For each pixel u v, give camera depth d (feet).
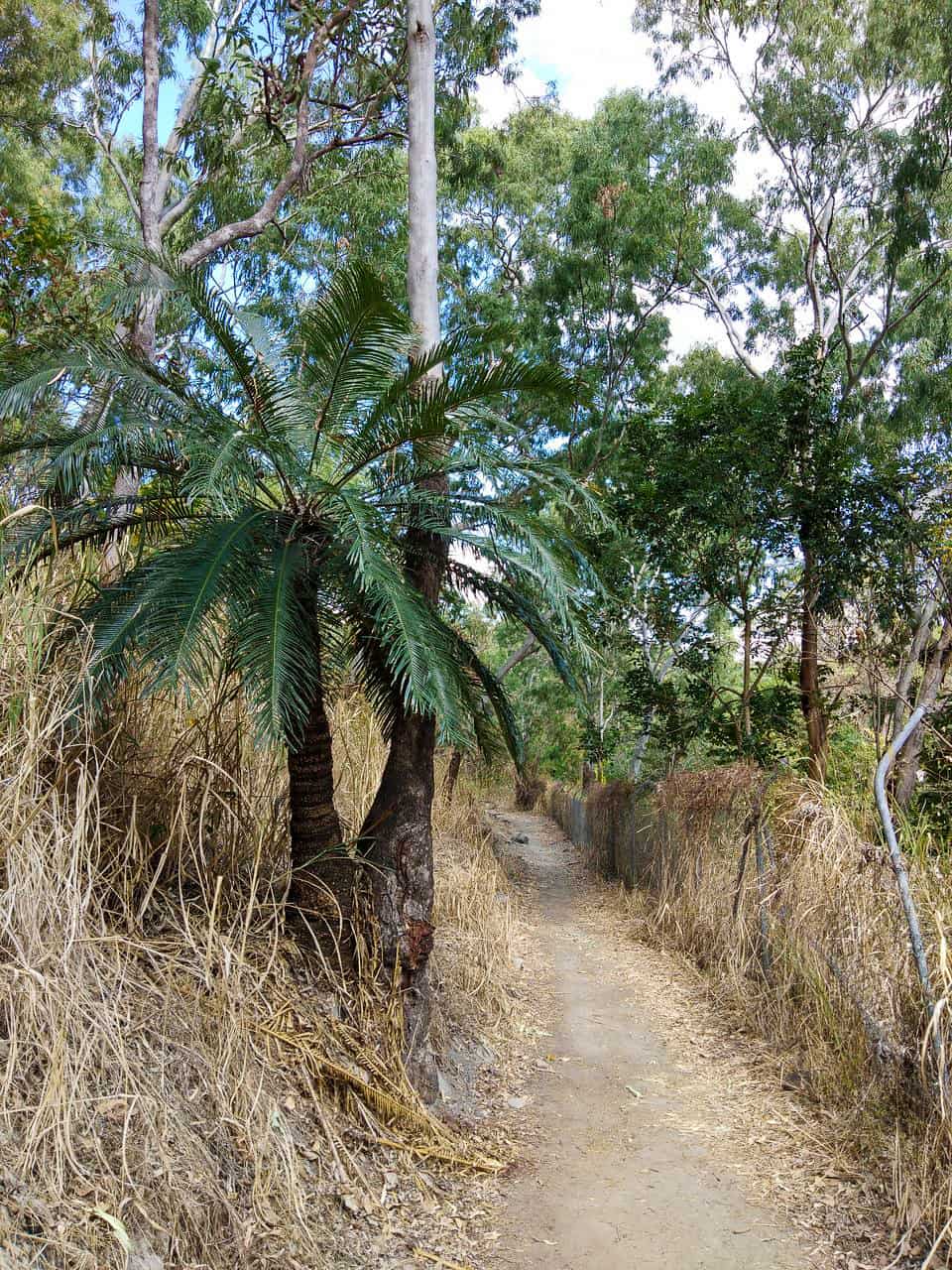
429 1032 18.66
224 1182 11.24
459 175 53.62
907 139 53.57
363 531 14.56
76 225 19.56
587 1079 20.47
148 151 30.60
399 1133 15.37
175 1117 11.10
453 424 17.31
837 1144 16.15
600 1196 14.87
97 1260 8.87
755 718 41.04
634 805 46.60
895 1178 14.03
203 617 13.80
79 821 11.87
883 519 37.22
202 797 16.08
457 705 15.64
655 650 62.90
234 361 16.12
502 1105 18.69
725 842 30.09
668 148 61.72
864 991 17.17
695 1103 18.97
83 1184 9.41
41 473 15.60
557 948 34.27
